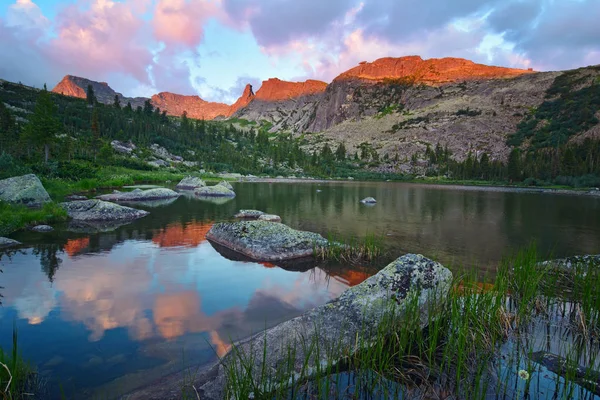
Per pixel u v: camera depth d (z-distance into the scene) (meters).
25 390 4.29
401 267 7.34
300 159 141.25
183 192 37.97
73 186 31.53
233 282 8.82
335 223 19.64
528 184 83.44
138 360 5.09
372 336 5.75
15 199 19.72
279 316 6.83
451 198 40.62
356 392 4.36
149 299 7.51
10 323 6.15
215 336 5.92
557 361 5.14
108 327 6.11
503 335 6.00
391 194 44.88
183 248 12.27
